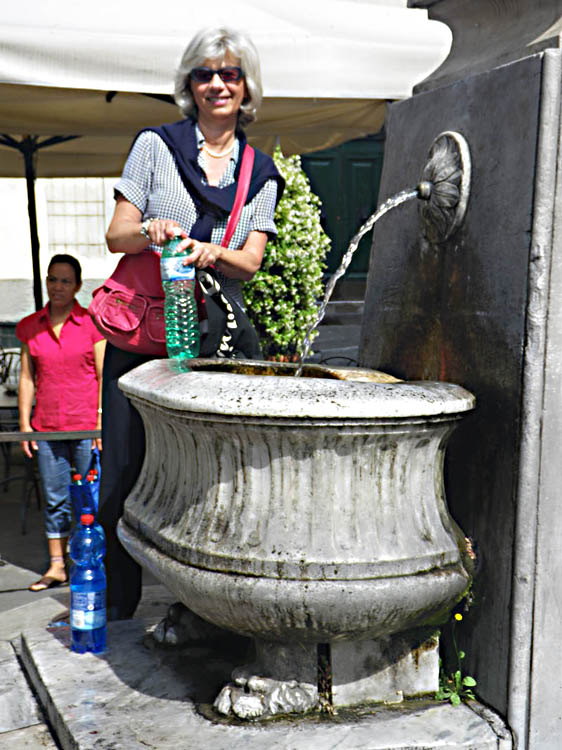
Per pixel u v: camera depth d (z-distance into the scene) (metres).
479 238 2.36
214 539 2.14
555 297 2.15
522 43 2.38
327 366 2.73
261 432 2.05
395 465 2.16
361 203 13.22
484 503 2.33
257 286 6.91
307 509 2.11
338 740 2.18
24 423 4.38
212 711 2.36
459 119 2.49
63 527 4.17
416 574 2.13
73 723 2.31
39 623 3.34
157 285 2.85
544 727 2.27
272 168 2.95
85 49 3.46
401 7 3.90
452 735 2.21
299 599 2.06
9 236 11.08
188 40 3.55
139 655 2.76
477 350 2.37
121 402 3.03
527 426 2.17
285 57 3.70
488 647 2.32
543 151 2.12
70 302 4.34
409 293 2.75
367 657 2.35
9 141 6.60
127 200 2.82
